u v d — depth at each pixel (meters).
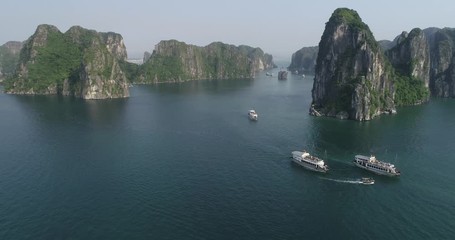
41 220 99.44
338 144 170.62
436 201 111.88
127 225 97.00
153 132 195.25
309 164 138.62
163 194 115.50
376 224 98.69
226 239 91.12
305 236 92.88
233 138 182.62
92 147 166.12
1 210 104.69
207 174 132.75
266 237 92.25
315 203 110.56
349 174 134.00
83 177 129.50
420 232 94.69
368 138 181.00
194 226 96.69
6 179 127.50
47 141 175.88
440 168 139.38
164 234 92.88
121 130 199.38
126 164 143.12
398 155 154.25
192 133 193.12
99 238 91.12
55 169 137.50
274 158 151.12
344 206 108.81
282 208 107.19
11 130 197.88
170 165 142.12
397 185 123.94
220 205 108.44
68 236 91.94
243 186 122.38
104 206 107.31
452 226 97.56
